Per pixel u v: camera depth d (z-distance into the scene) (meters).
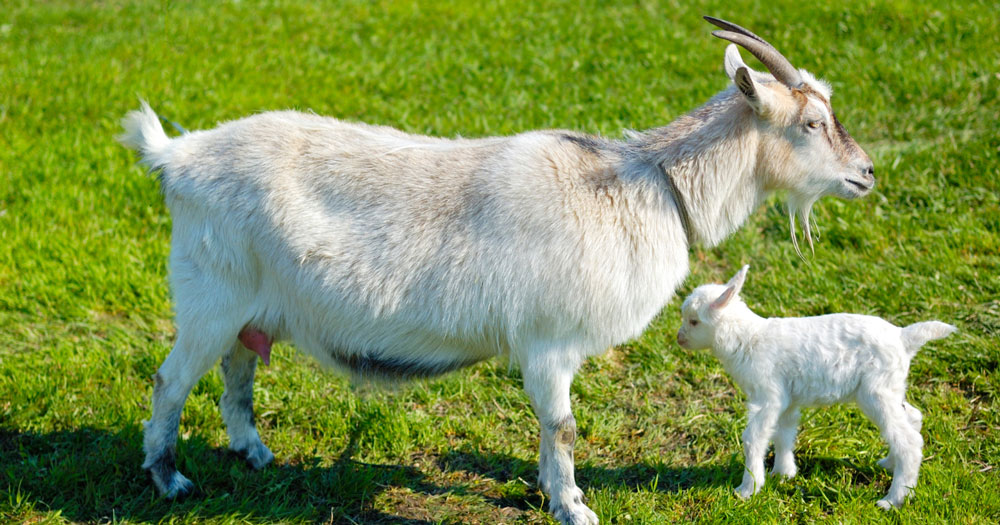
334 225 3.95
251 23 9.87
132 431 4.64
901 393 4.03
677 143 4.01
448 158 4.05
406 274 3.91
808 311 5.63
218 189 4.03
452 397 5.12
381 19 9.91
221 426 4.84
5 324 5.64
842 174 4.07
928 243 6.09
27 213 6.52
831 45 8.78
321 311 4.03
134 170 6.97
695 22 9.59
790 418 4.27
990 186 6.52
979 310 5.43
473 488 4.42
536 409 4.00
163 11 10.18
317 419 4.88
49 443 4.61
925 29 8.84
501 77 8.59
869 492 4.17
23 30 9.94
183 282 4.12
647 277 3.91
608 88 8.38
